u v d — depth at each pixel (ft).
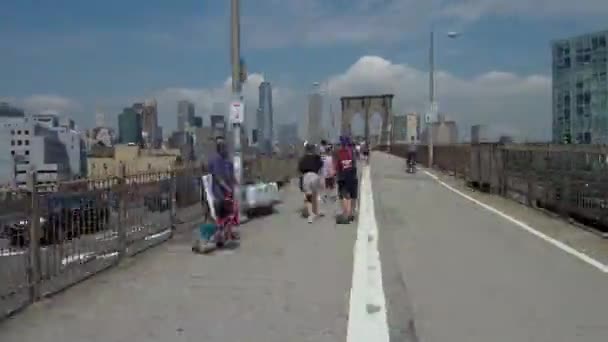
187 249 35.29
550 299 24.00
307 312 22.11
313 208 50.34
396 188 86.94
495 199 69.41
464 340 19.08
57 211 24.80
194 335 19.39
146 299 23.81
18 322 20.61
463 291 25.36
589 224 44.80
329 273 28.81
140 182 34.19
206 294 24.63
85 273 27.25
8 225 21.31
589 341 18.89
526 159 62.59
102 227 29.14
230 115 48.85
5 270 21.06
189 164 50.34
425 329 20.21
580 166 45.96
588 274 28.55
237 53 48.75
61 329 19.88
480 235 41.14
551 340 19.02
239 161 48.88
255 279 27.40
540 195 57.16
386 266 30.58
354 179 48.98
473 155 86.43
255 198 51.06
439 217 51.78
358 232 42.39
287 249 35.42
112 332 19.61
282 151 95.20
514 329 20.16
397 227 45.27
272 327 20.27
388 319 21.34
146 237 35.19
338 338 19.20
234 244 37.09
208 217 37.17
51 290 24.30
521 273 28.86
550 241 38.50
